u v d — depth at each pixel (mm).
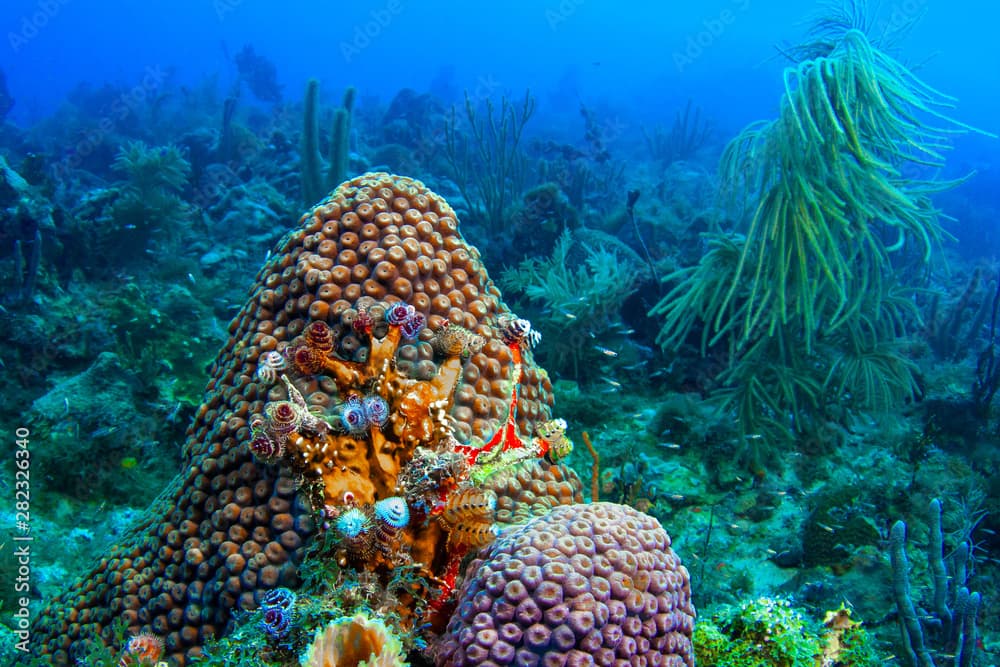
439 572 1910
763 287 5969
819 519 4910
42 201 7844
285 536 1961
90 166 15273
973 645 3580
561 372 7188
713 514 5398
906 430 6301
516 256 9422
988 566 4824
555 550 1724
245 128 15234
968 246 17438
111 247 8531
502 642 1613
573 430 6281
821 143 5410
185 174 12172
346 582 1733
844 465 5953
